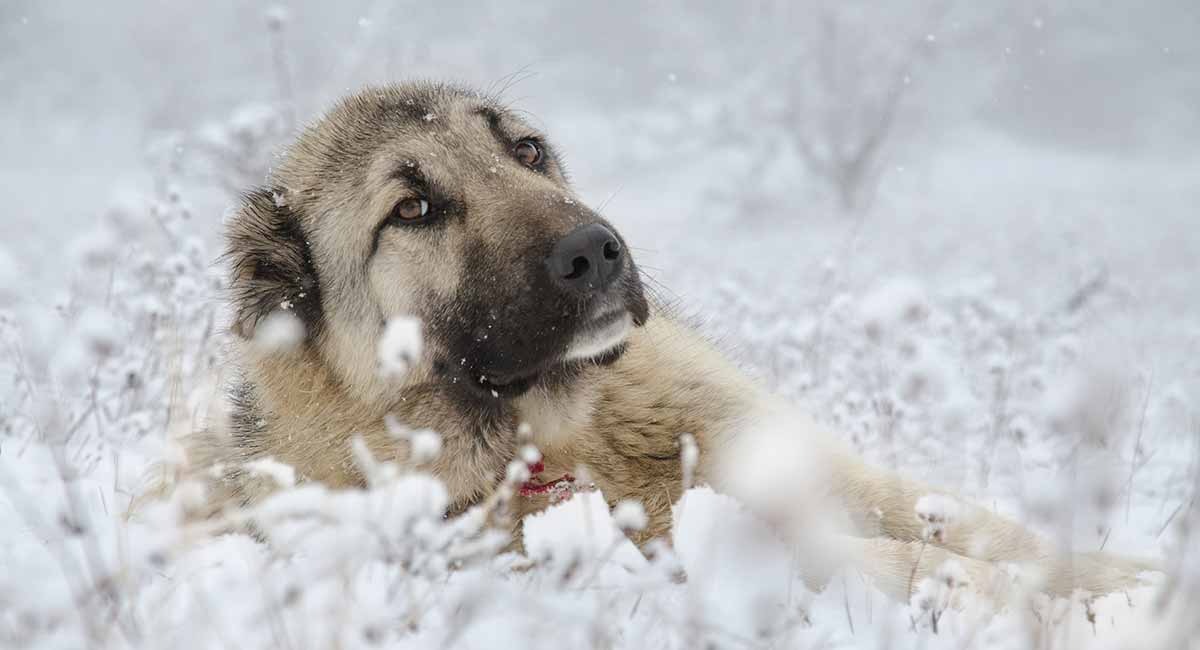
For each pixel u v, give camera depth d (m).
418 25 43.06
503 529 5.27
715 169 41.34
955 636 4.18
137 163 49.22
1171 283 23.31
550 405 6.05
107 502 5.93
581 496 4.29
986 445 8.11
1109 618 4.23
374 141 6.38
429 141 6.30
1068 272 21.20
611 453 6.23
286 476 4.01
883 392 8.24
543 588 4.11
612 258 5.75
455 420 6.11
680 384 6.29
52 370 8.27
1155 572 5.21
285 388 6.33
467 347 6.00
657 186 45.81
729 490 5.99
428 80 7.24
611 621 3.89
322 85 27.28
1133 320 16.77
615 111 61.81
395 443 6.08
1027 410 9.25
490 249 5.90
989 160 61.22
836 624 4.35
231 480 6.32
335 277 6.33
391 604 3.79
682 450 6.17
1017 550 5.58
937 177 52.97
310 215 6.45
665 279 15.16
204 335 8.31
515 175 6.23
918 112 49.25
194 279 9.13
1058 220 35.94
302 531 3.85
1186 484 7.64
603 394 6.18
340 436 6.18
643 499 6.11
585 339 5.77
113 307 10.27
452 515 6.16
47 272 18.97
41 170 49.03
